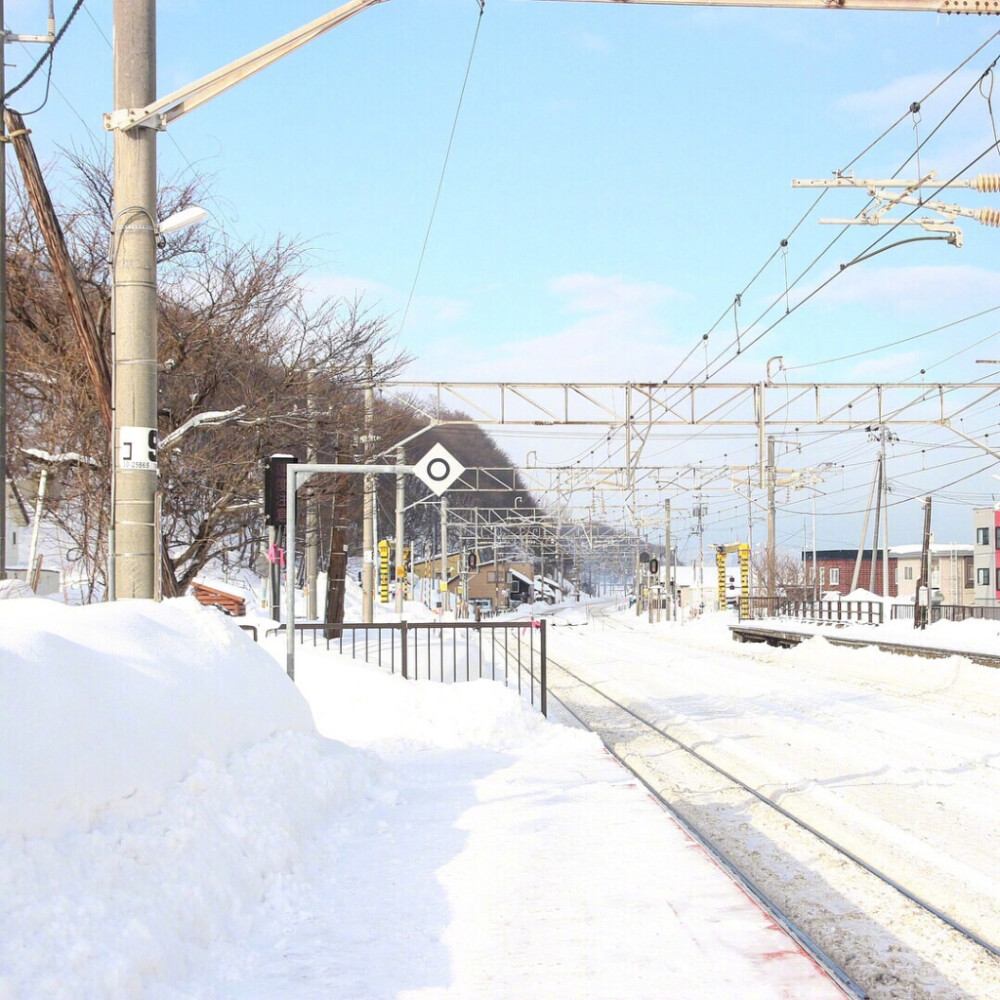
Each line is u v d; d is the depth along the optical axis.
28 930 3.50
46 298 17.05
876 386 29.39
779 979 4.29
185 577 18.83
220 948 4.52
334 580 25.67
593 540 71.25
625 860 6.19
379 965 4.47
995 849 7.78
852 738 13.52
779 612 51.88
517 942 4.76
